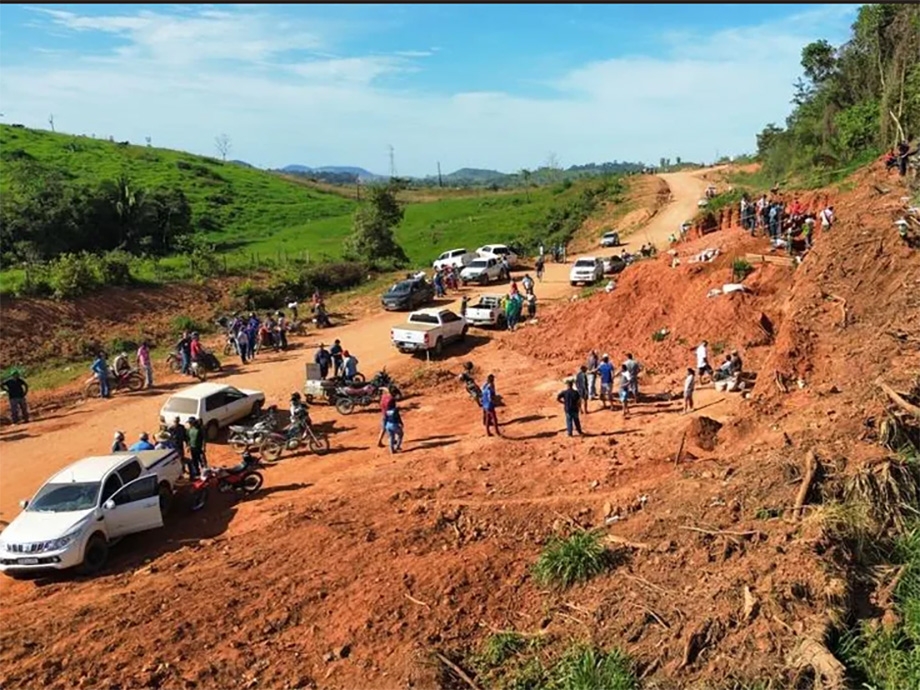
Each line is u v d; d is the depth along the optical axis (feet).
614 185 273.54
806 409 47.75
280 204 309.63
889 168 95.91
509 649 31.76
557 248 169.68
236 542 47.65
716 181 282.15
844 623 27.76
